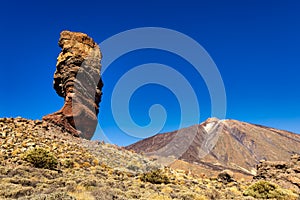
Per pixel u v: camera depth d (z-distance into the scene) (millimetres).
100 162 28516
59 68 38875
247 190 29594
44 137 30906
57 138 32219
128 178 25312
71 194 14742
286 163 39375
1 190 13992
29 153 23047
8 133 29109
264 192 28906
